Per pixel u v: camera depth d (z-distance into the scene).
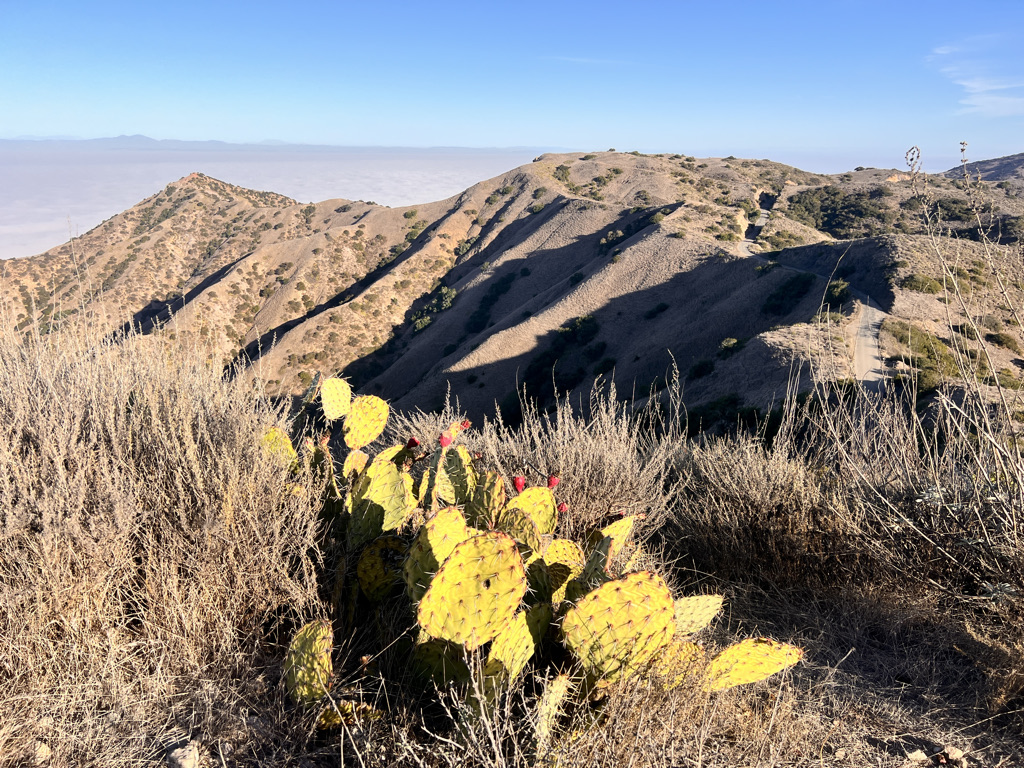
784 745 1.81
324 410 3.43
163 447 2.30
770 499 3.40
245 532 2.18
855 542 3.10
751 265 59.62
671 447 4.68
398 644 2.03
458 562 1.76
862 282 45.50
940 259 2.80
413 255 98.06
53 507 1.89
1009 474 2.72
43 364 2.63
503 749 1.60
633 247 70.81
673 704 1.66
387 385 76.69
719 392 35.34
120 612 1.99
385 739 1.69
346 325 83.56
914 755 1.96
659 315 61.94
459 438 4.46
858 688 2.34
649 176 114.31
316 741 1.76
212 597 2.05
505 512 2.47
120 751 1.62
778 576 3.24
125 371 2.70
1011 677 2.23
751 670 1.90
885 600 2.88
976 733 2.10
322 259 98.62
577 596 2.13
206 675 1.86
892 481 3.27
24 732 1.61
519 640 1.82
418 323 84.94
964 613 2.71
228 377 3.01
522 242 92.25
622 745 1.59
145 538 2.08
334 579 2.30
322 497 2.72
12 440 2.14
